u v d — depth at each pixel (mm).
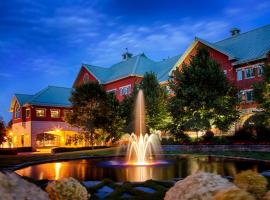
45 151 40625
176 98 28750
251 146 23828
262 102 23781
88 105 33062
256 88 24172
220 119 27125
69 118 33750
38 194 2459
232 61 32562
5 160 21219
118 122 34156
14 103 50094
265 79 23516
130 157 23266
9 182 2348
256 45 32531
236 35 38438
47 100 47625
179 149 27781
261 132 25438
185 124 27625
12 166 16625
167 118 31797
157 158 21703
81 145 43406
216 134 31484
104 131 33812
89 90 33562
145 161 19297
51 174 14117
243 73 31562
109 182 10070
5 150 31781
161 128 32125
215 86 27547
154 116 32000
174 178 12000
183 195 3105
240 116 30453
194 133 33281
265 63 25156
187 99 27578
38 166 17812
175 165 16719
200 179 3148
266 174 11625
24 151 39719
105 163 18234
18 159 22062
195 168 15328
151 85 33812
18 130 48219
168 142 30172
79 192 4855
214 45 34031
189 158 21062
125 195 8469
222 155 21797
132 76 43312
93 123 33125
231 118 27281
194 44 36125
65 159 21250
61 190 4750
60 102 48719
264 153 20969
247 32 36969
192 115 27797
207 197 2949
